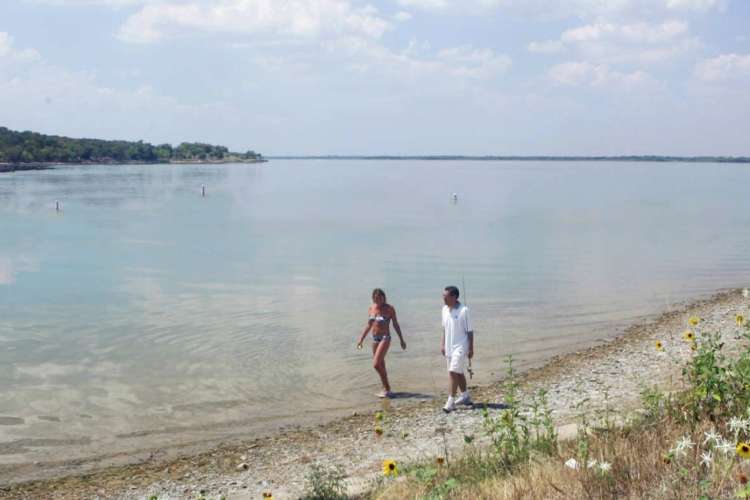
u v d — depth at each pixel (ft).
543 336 58.18
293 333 58.44
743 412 21.83
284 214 186.80
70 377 46.93
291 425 39.29
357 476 30.73
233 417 40.42
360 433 37.81
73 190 296.30
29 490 31.63
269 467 33.68
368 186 377.30
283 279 85.30
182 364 49.90
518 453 24.95
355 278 85.87
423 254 107.65
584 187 366.84
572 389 43.55
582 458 20.65
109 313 66.13
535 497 19.53
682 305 69.46
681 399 24.77
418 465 27.94
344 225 156.25
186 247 117.91
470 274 88.28
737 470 17.85
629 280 83.56
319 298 73.26
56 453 35.53
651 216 178.91
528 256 104.78
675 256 104.27
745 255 104.78
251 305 69.77
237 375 47.60
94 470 33.76
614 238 128.67
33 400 42.57
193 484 31.99
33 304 70.28
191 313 66.03
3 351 52.95
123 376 47.24
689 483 17.94
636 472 19.40
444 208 210.38
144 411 41.09
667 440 21.43
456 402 41.57
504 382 46.39
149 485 32.04
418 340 56.24
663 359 49.44
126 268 94.53
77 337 57.21
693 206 216.95
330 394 44.14
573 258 102.53
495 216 180.55
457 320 40.37
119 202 231.30
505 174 651.25
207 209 204.74
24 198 243.81
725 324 59.57
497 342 56.44
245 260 101.96
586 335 58.44
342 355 52.21
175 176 489.67
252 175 554.46
